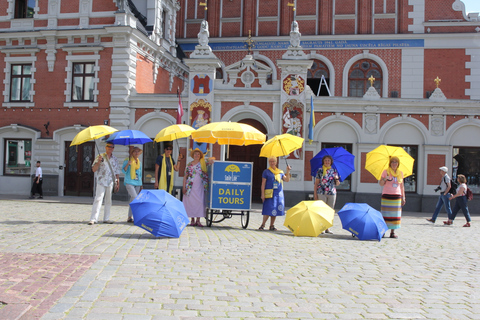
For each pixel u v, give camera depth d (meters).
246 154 22.66
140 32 22.09
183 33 30.69
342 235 11.05
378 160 11.12
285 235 10.58
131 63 21.84
